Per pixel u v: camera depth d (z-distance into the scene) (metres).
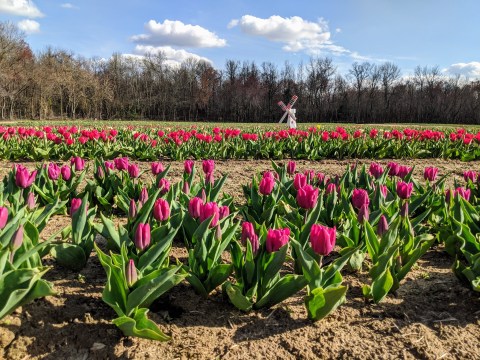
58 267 1.03
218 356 0.72
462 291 0.96
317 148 3.40
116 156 3.11
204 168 1.40
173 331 0.79
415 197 1.37
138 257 0.86
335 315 0.85
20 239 0.76
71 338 0.75
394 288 0.95
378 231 0.98
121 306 0.73
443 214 1.30
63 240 1.14
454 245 1.13
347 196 1.37
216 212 0.89
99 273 1.01
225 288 0.86
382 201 1.25
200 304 0.88
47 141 3.24
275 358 0.72
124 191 1.50
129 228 1.03
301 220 1.15
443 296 0.94
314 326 0.82
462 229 1.03
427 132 3.61
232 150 3.37
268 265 0.82
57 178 1.49
